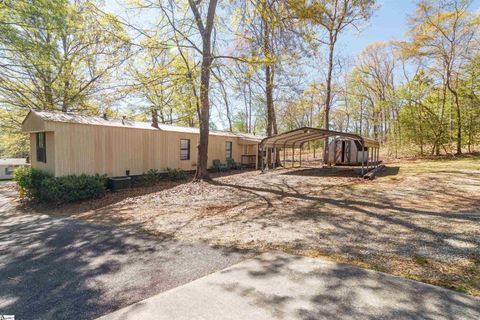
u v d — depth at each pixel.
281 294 2.77
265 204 7.12
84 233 5.23
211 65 10.58
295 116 33.03
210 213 6.43
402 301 2.60
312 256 3.75
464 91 18.03
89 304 2.73
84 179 8.88
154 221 5.88
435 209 5.86
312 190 8.91
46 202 8.67
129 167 11.56
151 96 12.94
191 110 12.91
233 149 18.86
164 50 10.41
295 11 10.83
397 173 12.12
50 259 3.96
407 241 4.16
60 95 13.38
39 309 2.68
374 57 28.86
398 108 20.88
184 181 12.53
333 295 2.73
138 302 2.73
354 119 36.44
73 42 13.15
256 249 4.08
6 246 4.62
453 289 2.81
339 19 17.12
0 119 15.07
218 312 2.49
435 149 19.31
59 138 9.29
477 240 4.06
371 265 3.42
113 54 9.66
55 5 9.42
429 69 19.28
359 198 7.32
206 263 3.63
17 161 23.11
